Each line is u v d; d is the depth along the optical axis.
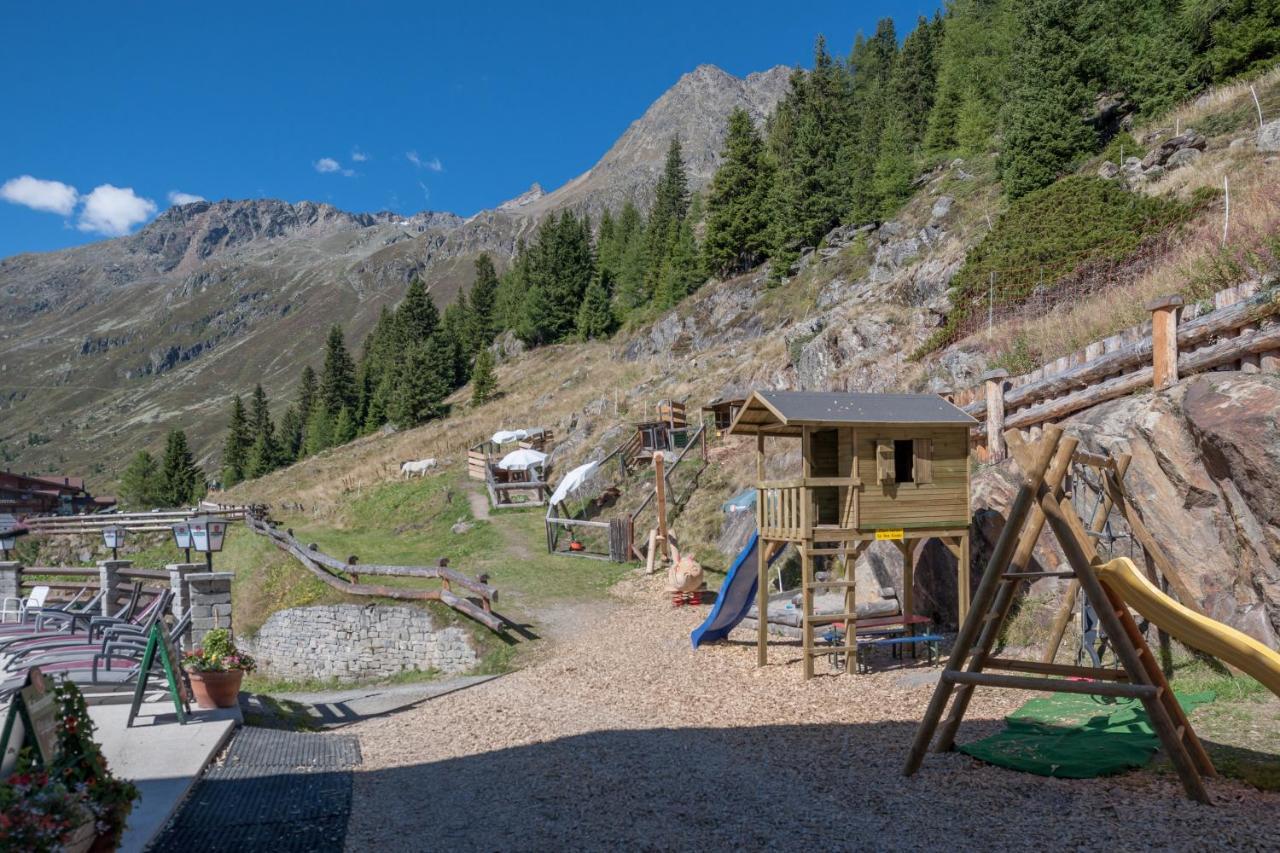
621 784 7.37
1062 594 10.88
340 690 16.34
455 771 8.37
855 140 62.16
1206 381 9.23
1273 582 8.24
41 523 38.91
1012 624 11.35
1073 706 8.48
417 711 12.73
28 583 20.42
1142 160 29.05
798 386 30.59
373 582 23.05
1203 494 9.13
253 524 34.59
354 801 7.34
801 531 11.59
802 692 10.86
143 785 7.51
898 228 42.91
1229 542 8.88
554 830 6.25
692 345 52.81
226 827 6.61
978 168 44.09
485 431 51.66
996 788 6.42
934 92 63.56
